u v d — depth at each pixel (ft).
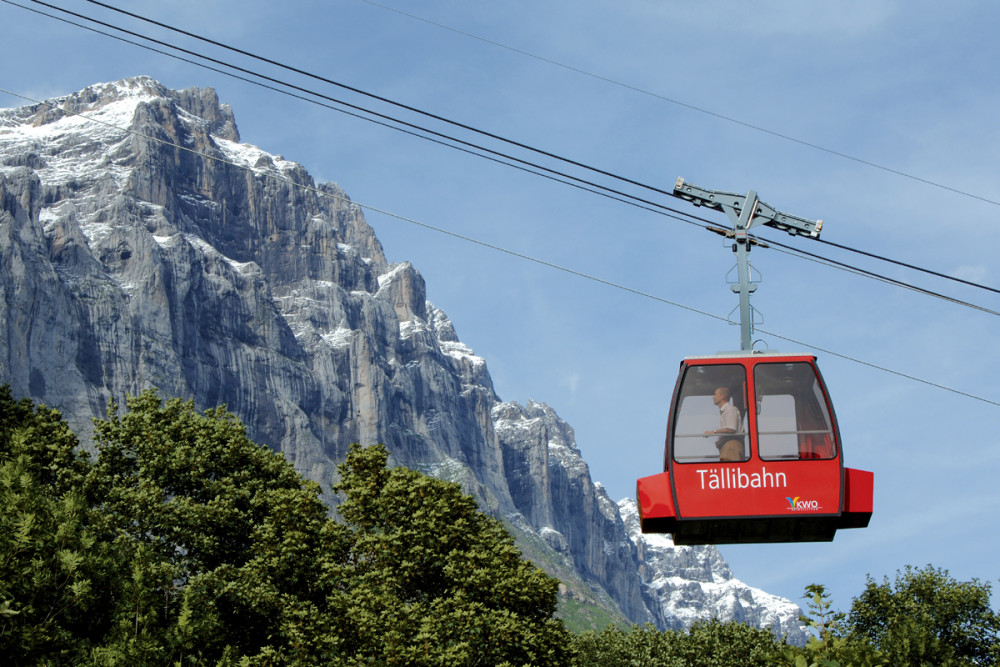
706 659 349.61
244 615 234.58
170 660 192.24
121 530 235.61
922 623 328.29
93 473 252.01
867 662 129.08
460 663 215.51
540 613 245.24
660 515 113.29
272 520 247.91
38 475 245.65
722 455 113.09
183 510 245.45
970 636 333.42
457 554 243.40
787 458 111.96
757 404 113.39
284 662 221.25
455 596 233.35
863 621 346.33
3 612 173.27
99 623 197.57
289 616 224.12
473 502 261.85
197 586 224.53
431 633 220.64
